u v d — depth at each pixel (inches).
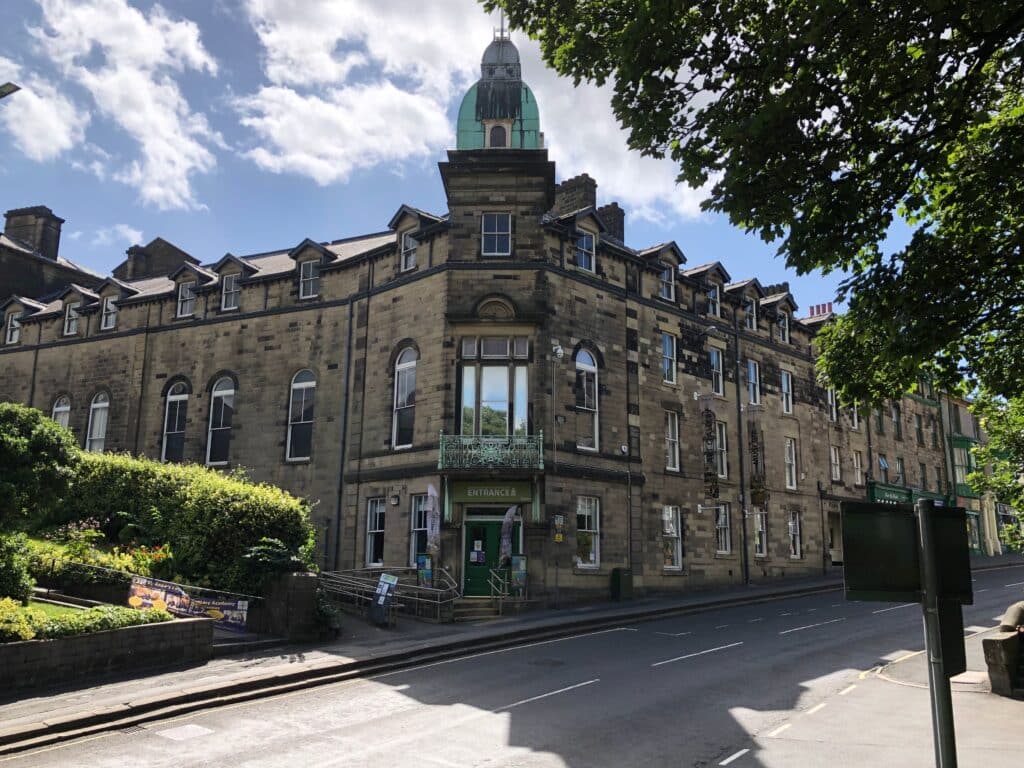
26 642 461.7
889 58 305.9
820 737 409.1
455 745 386.0
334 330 1106.1
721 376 1261.1
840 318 375.2
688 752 378.3
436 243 994.7
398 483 960.3
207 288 1226.0
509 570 885.2
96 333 1336.1
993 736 416.5
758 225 336.8
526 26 391.2
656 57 325.4
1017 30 287.7
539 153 971.9
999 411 594.2
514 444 907.4
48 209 1679.4
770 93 319.3
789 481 1369.3
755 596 1045.8
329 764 356.8
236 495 717.3
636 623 820.6
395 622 753.6
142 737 397.4
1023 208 317.7
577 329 1000.2
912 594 217.2
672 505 1107.9
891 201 327.6
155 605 617.3
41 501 550.3
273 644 623.5
